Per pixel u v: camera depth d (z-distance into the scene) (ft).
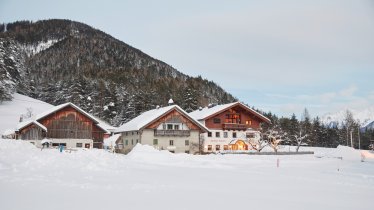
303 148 293.43
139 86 572.51
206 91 654.12
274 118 429.38
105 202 40.06
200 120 240.32
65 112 222.07
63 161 86.84
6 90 341.62
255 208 39.86
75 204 38.37
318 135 401.08
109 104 392.88
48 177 60.08
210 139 237.86
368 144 396.16
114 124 379.76
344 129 412.57
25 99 383.04
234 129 242.99
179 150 208.44
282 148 264.31
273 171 93.25
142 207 38.09
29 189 46.83
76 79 415.85
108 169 79.20
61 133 219.82
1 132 259.60
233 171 89.86
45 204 37.88
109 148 240.73
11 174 61.52
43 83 510.58
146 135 203.10
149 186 54.34
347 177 80.84
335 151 184.85
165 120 207.92
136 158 128.36
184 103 349.20
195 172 83.66
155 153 135.44
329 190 57.41
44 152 110.52
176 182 61.36
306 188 58.95
